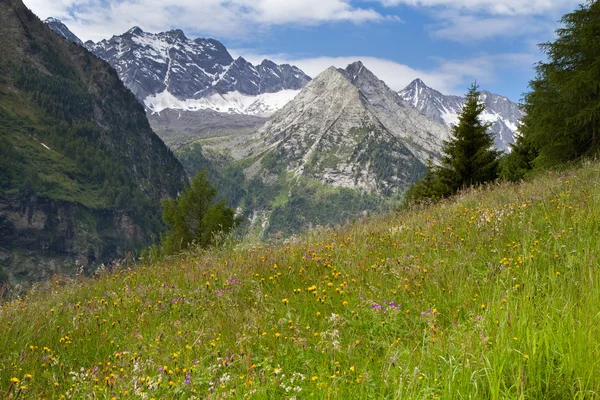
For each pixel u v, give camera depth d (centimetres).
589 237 642
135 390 427
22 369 527
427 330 467
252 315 586
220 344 529
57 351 585
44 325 663
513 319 412
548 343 377
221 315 631
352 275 708
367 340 484
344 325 533
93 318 679
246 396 390
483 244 755
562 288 478
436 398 335
